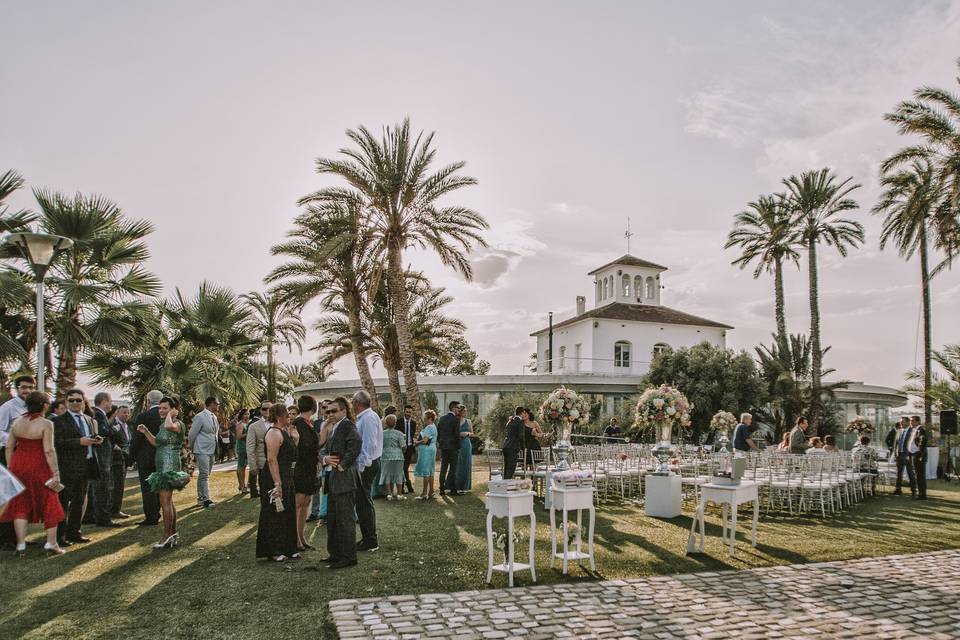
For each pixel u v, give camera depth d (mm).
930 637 5574
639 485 15086
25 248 10398
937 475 22016
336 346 29172
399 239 22828
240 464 14367
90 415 9703
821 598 6633
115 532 9680
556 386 34094
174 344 20109
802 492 12914
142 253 16766
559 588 6906
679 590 6867
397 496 13773
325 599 6402
